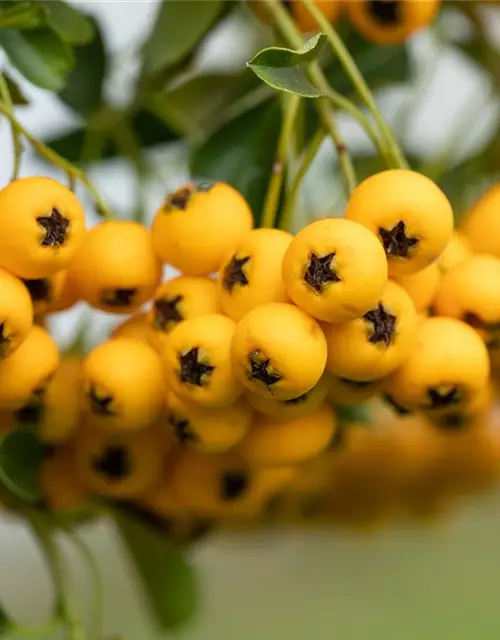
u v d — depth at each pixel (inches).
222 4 7.2
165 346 5.7
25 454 6.4
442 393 5.8
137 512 7.0
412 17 6.6
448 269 5.9
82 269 5.9
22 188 5.6
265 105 7.0
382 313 5.6
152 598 7.5
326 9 6.7
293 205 6.0
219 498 6.5
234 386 5.6
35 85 6.3
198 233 5.8
